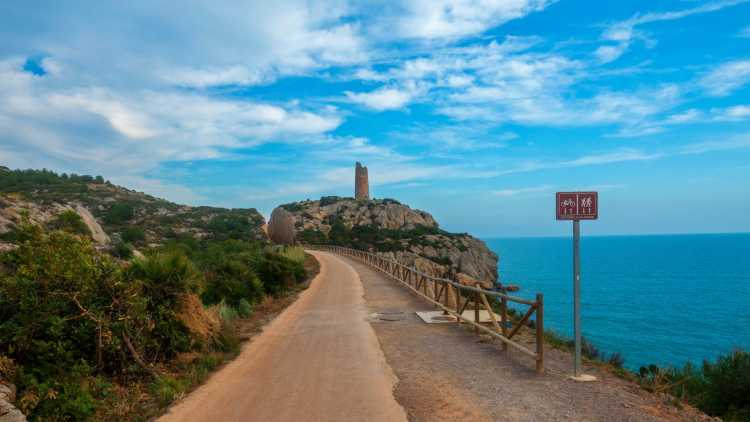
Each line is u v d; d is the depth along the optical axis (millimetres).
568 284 81250
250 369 7953
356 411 5758
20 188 58688
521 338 10086
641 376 7727
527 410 5629
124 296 7219
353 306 15789
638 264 131875
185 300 8477
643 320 45062
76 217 7809
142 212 62875
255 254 22109
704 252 193500
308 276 27234
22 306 5977
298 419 5523
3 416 4434
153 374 7117
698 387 7355
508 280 90562
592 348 9250
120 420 5609
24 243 6348
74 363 6383
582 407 5699
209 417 5672
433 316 13180
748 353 7258
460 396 6227
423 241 97500
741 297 62781
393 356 8664
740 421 6172
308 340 10305
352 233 100625
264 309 15148
